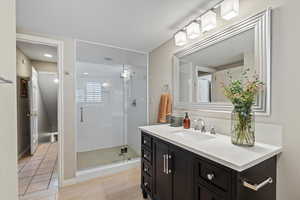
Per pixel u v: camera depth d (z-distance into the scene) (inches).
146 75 112.2
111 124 144.2
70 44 83.5
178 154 48.9
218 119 60.4
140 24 69.4
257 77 46.8
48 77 152.7
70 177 82.3
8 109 28.8
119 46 96.8
